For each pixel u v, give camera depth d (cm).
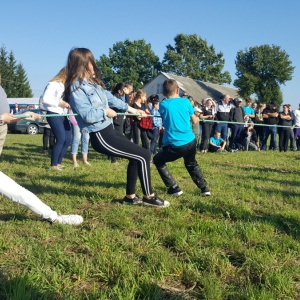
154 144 1028
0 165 779
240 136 1400
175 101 511
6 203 445
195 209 445
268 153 1279
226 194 534
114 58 7912
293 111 1467
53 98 691
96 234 336
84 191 523
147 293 240
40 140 1706
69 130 750
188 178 678
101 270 272
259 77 6550
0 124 356
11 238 324
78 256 297
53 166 732
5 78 7544
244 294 240
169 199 495
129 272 262
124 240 330
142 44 8038
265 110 1465
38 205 363
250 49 6644
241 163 978
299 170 865
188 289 254
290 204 496
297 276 271
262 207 474
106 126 417
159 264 282
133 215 418
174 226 374
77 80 397
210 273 270
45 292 234
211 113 1277
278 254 309
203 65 8425
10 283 244
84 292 241
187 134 499
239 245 322
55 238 336
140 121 923
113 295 238
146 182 443
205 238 343
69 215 378
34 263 275
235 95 6725
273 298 238
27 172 693
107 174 670
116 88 894
